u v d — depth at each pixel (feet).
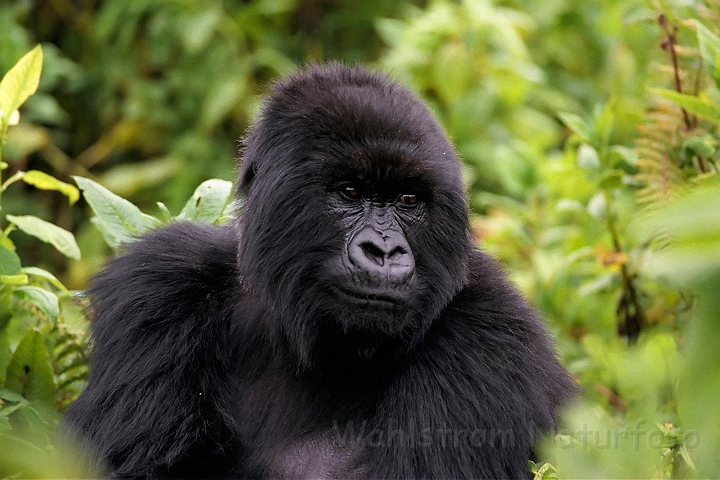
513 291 35.86
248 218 34.35
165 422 33.06
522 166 59.57
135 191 75.41
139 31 81.30
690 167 43.32
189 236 37.29
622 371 23.88
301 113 33.17
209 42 79.15
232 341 35.83
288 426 34.27
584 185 55.42
